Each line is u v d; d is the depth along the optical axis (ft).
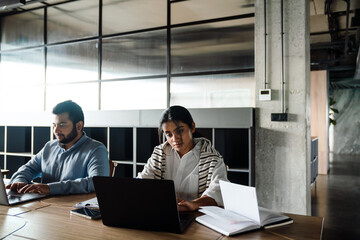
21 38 17.25
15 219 4.20
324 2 15.35
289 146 10.20
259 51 10.62
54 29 16.37
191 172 5.38
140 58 14.39
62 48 16.15
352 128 38.09
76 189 5.70
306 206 9.98
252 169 10.67
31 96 16.97
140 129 13.07
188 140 5.27
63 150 6.64
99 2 15.16
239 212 4.11
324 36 21.38
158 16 13.98
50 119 14.08
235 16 12.49
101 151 6.44
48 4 16.42
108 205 3.87
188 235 3.61
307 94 10.32
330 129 39.11
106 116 13.19
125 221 3.84
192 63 13.32
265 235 3.61
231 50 12.63
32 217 4.29
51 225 3.96
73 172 6.33
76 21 15.78
